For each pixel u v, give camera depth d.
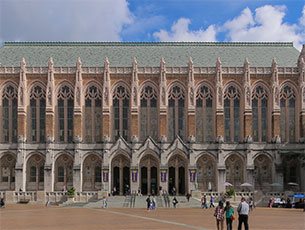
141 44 134.62
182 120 122.44
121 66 127.00
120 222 56.69
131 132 120.44
